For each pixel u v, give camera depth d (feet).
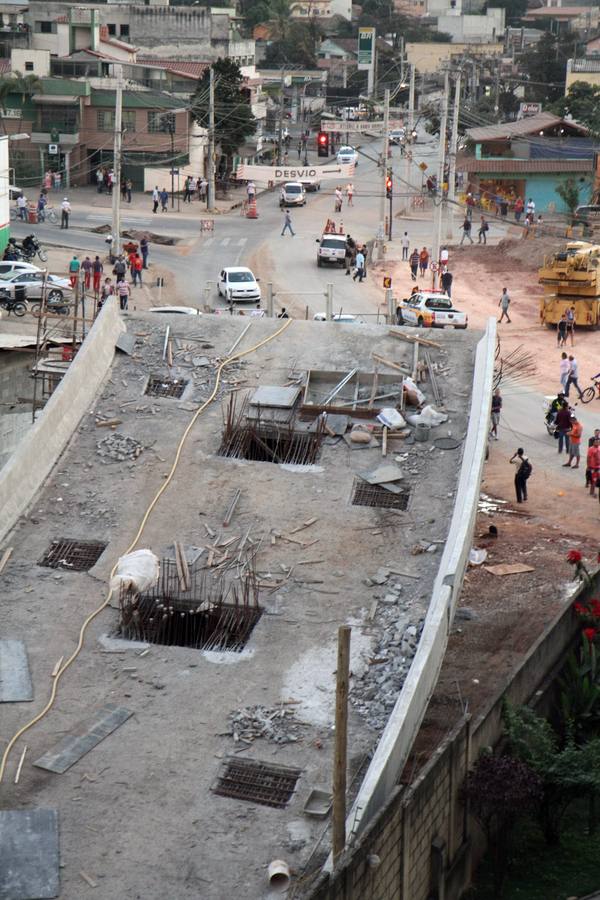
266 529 92.17
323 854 65.51
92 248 254.88
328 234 252.62
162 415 104.73
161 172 327.67
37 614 84.17
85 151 330.75
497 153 336.90
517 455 134.51
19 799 68.85
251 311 203.00
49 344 139.85
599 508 134.62
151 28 451.53
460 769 74.23
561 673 93.56
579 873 77.51
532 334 206.18
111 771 71.15
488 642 101.96
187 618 85.15
